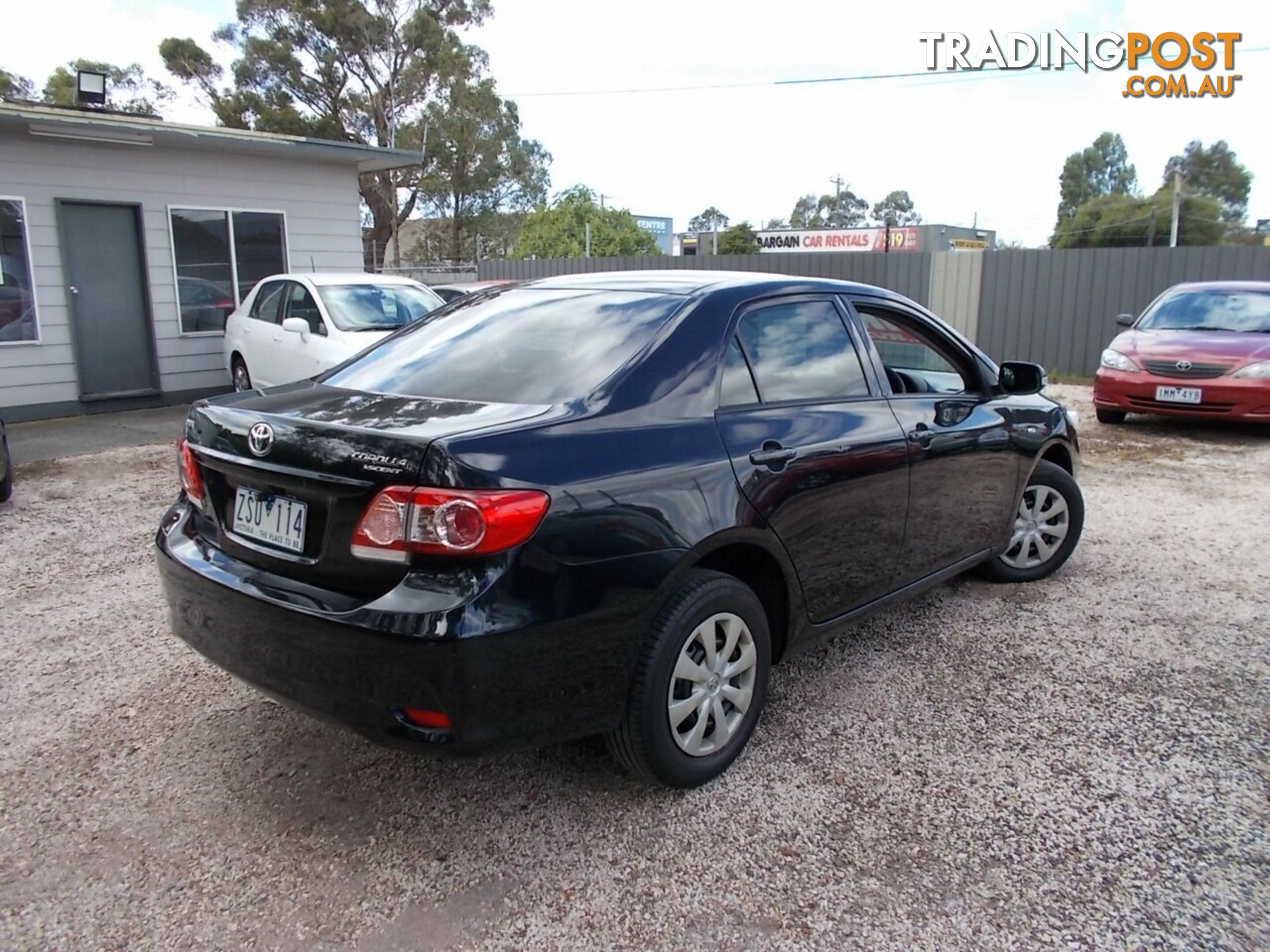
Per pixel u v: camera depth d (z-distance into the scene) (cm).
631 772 292
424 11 3334
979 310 1530
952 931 237
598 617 256
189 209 1118
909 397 384
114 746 326
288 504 264
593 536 253
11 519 618
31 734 334
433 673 233
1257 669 390
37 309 1009
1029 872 260
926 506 385
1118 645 414
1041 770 312
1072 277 1452
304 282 948
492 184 3734
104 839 274
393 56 3356
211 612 280
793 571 320
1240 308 1012
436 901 249
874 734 336
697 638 288
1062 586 491
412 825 282
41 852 267
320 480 251
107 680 377
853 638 423
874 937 235
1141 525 612
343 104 3400
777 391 328
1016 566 489
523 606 240
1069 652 407
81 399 1053
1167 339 977
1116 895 250
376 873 260
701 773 296
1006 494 445
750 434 304
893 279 1588
